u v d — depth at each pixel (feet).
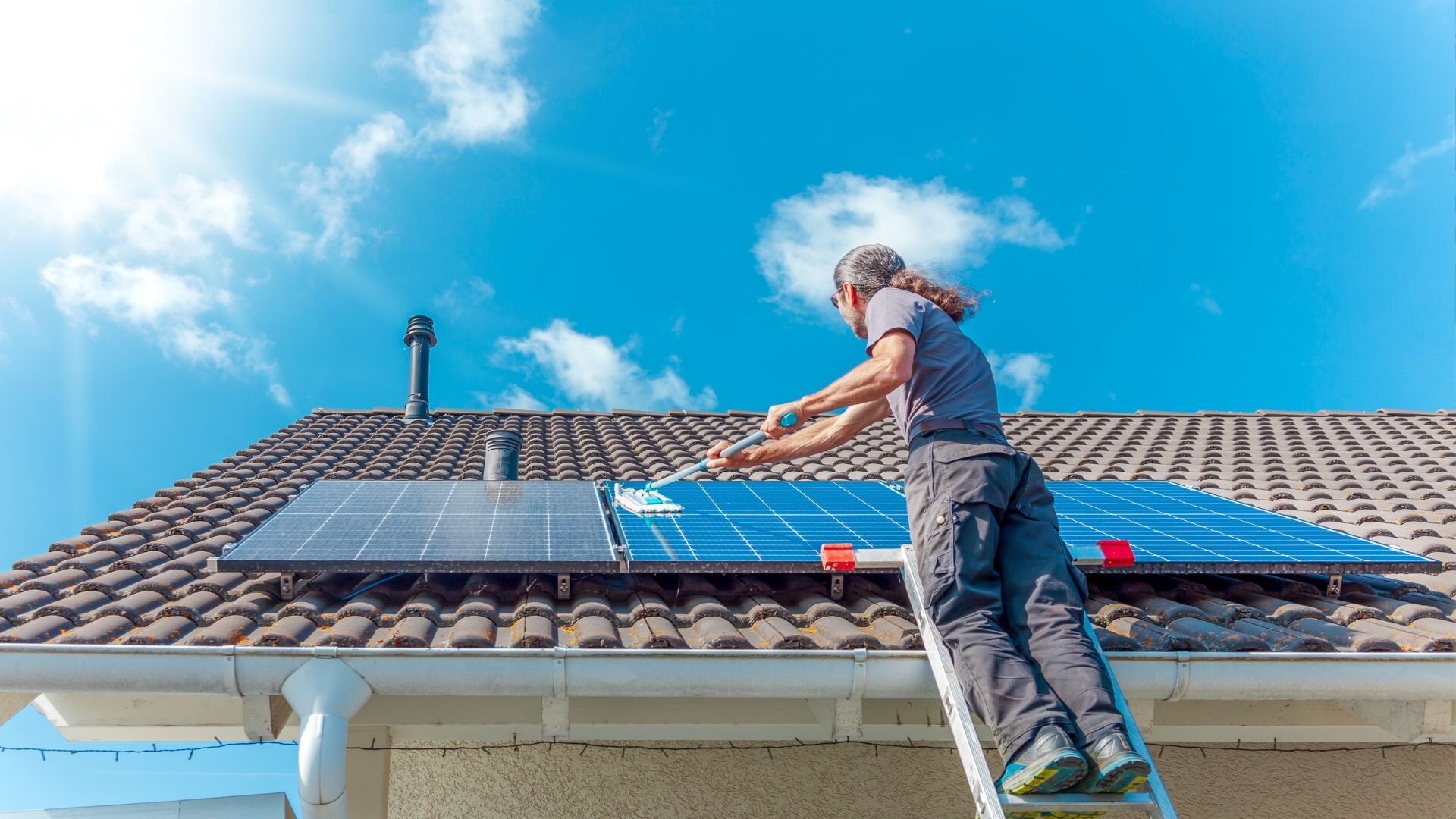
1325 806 18.67
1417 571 15.80
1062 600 11.94
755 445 15.93
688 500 19.75
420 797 19.79
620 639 13.69
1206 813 18.69
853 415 15.10
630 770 19.30
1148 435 35.35
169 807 15.37
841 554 14.71
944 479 12.35
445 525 16.78
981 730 15.96
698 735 15.16
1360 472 27.61
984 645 11.45
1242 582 17.08
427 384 37.96
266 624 14.05
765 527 17.19
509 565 14.64
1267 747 18.42
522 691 12.85
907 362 12.48
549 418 37.81
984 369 13.23
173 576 15.85
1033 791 10.61
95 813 15.16
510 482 21.03
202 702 15.56
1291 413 38.91
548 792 19.49
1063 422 38.37
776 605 15.17
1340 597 16.56
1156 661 13.47
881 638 14.16
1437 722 14.16
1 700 14.19
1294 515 22.91
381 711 14.62
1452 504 23.03
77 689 12.56
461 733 16.21
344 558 14.49
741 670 13.07
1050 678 11.39
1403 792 18.58
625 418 37.68
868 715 15.35
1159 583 17.06
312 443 30.73
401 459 29.30
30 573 16.69
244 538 15.49
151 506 21.85
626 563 14.80
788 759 19.04
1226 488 26.16
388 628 14.12
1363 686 13.65
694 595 15.81
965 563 11.95
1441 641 14.12
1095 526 18.20
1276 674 13.62
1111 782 10.50
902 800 18.90
